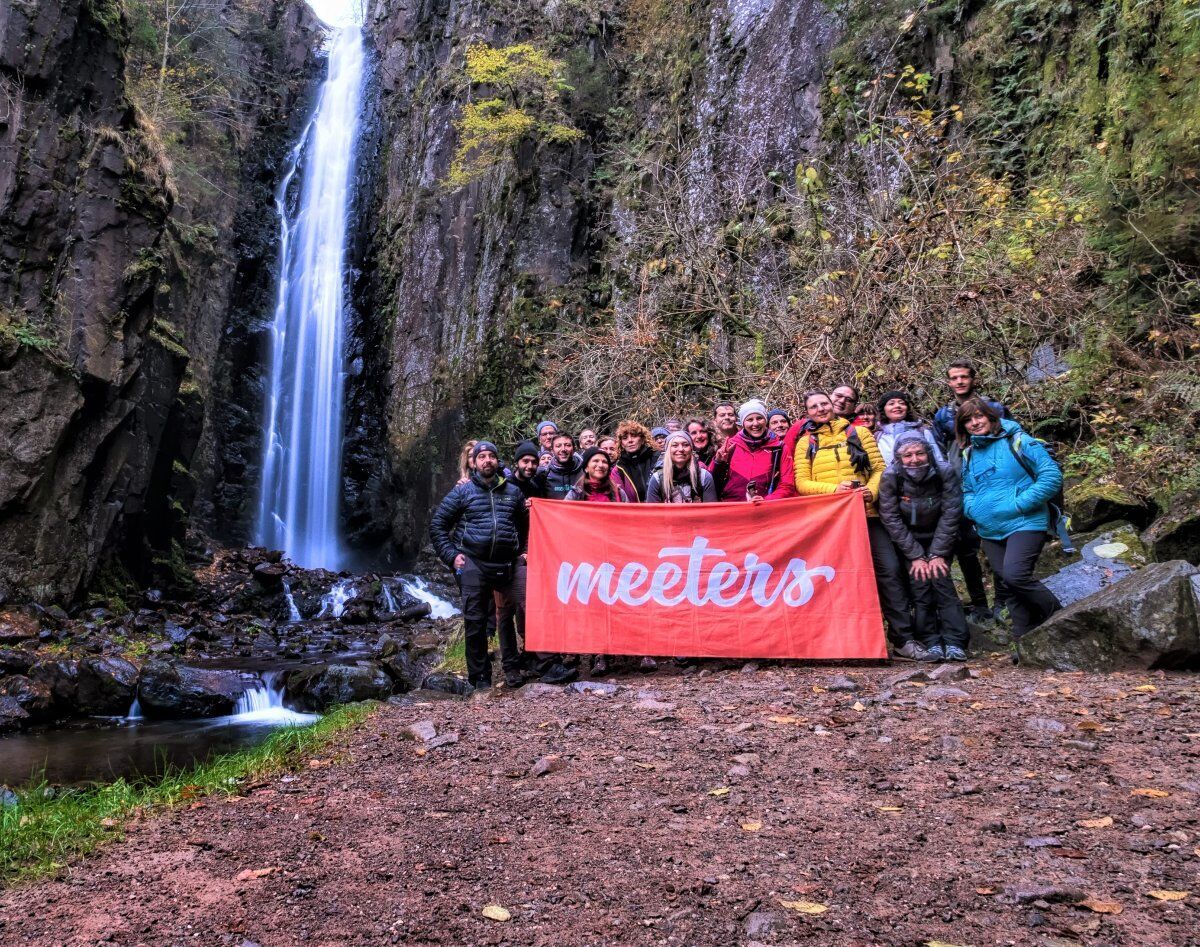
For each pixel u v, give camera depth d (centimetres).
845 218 1080
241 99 2883
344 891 300
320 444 2759
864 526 671
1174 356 915
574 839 338
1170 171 970
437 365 2422
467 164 2486
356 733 556
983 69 1412
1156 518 778
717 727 492
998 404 641
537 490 788
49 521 1332
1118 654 552
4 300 1316
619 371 1212
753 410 741
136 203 1509
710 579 693
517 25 2545
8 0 1352
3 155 1338
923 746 430
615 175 2231
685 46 2188
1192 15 1012
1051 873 281
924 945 241
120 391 1455
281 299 2759
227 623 1557
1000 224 996
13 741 868
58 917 289
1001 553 635
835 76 1672
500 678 793
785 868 299
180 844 357
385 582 1911
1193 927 241
